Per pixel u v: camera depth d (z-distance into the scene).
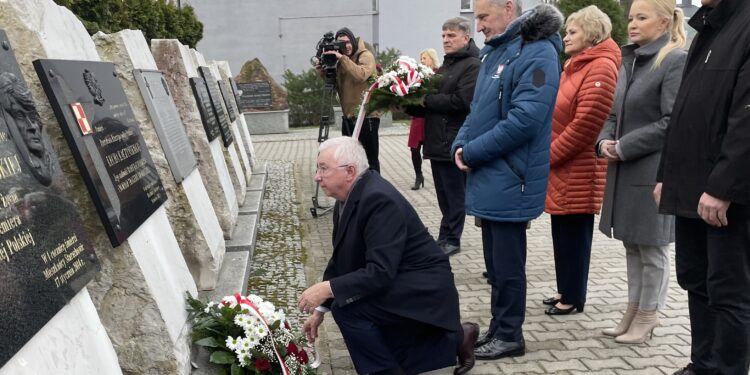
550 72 3.05
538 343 3.57
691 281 2.80
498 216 3.20
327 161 2.95
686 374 2.92
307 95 18.38
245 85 16.38
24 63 2.39
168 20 8.57
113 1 6.15
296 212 7.06
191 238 3.78
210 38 21.62
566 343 3.56
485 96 3.25
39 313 1.82
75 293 2.06
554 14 3.06
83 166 2.41
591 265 5.10
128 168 2.88
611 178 3.47
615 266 5.06
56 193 2.14
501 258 3.28
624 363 3.30
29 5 2.46
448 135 5.05
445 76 4.88
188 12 9.75
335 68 6.49
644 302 3.49
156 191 3.19
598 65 3.53
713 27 2.52
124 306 2.61
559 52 3.17
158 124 3.72
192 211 3.78
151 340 2.62
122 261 2.58
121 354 2.62
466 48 4.85
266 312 2.89
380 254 2.83
